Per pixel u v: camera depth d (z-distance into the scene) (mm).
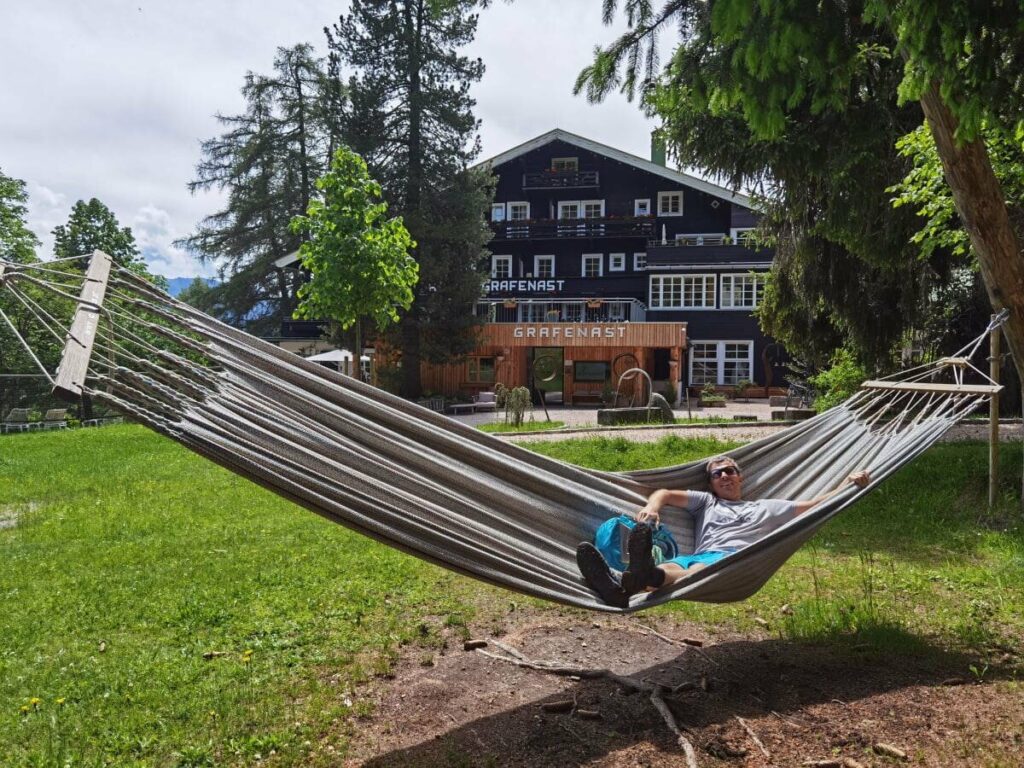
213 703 3488
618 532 3936
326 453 3484
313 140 39531
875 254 10406
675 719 3262
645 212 36094
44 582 5562
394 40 27641
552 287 35875
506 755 3023
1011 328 6402
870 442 4852
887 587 5188
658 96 5398
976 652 4004
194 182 40750
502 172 37562
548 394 31484
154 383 3193
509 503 3984
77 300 3320
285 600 5020
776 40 3963
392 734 3227
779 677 3717
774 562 3588
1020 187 7992
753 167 10008
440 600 5055
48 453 13961
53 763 2975
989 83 3703
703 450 11547
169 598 5086
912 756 2930
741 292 32875
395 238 16953
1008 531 6613
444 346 29578
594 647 4207
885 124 8523
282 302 39719
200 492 9461
